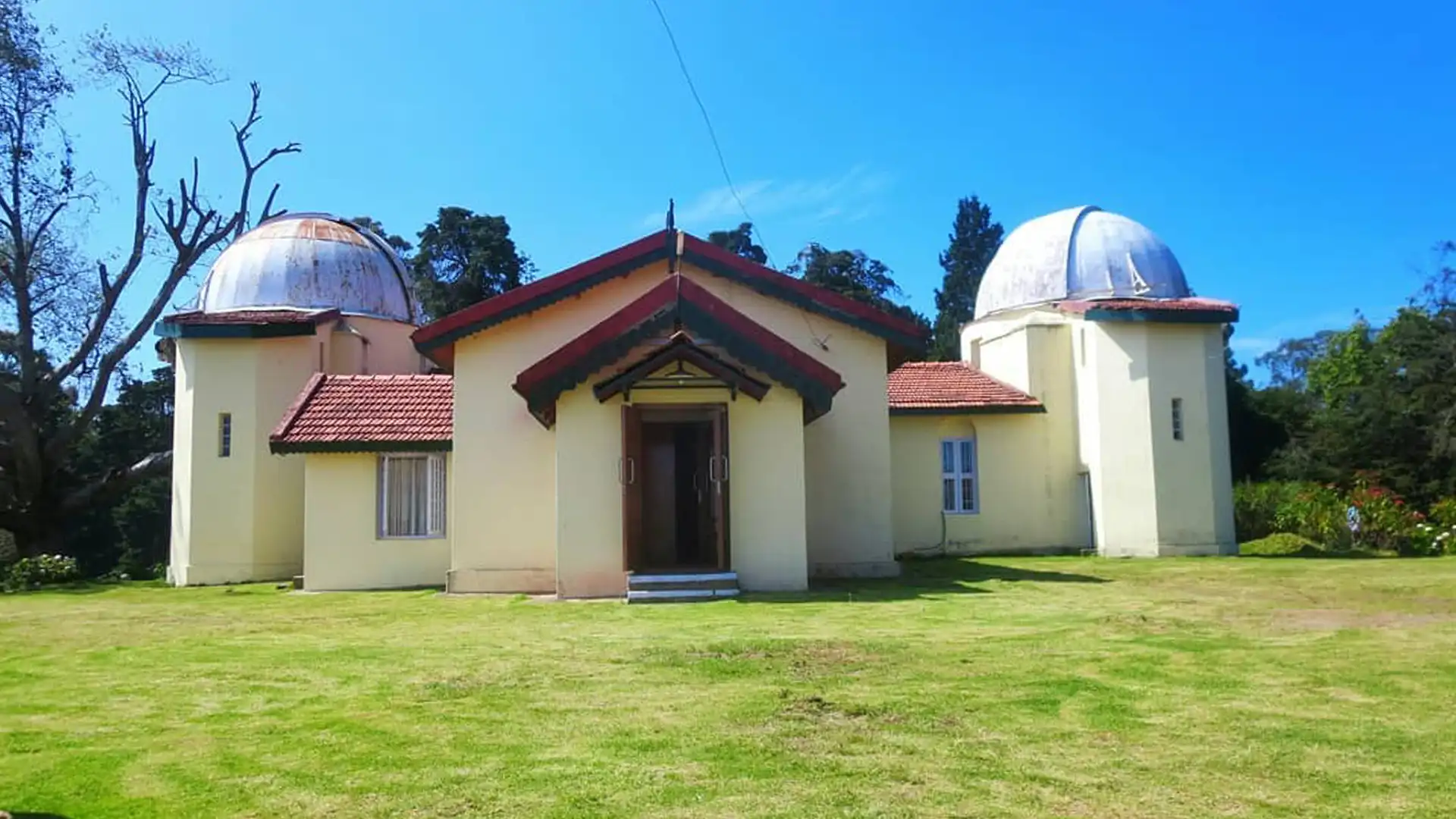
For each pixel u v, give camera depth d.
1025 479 23.17
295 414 18.09
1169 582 15.56
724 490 14.09
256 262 23.84
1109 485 21.92
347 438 17.41
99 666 8.93
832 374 14.09
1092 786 4.96
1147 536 21.50
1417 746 5.63
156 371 43.88
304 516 19.67
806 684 7.34
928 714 6.39
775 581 14.05
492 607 13.48
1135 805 4.68
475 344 16.62
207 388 21.05
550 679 7.72
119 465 40.25
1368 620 10.66
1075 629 10.09
